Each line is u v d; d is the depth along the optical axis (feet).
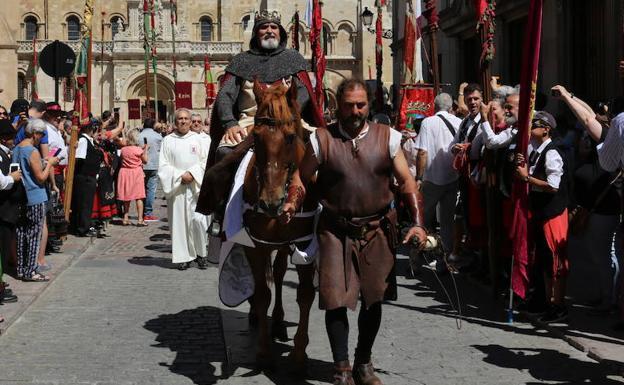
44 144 41.22
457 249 38.99
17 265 36.47
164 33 199.21
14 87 99.86
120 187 62.28
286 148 19.57
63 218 45.14
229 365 23.00
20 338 26.40
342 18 210.79
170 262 43.45
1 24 98.68
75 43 212.43
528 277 27.71
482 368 22.62
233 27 216.74
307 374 21.86
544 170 27.86
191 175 40.32
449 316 29.30
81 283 36.68
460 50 77.71
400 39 103.19
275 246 21.25
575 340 25.05
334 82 209.05
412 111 44.19
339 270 19.34
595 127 24.26
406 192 19.75
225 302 23.38
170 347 25.22
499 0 64.95
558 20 54.95
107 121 68.03
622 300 23.88
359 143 19.60
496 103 32.14
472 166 34.37
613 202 28.35
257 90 20.11
